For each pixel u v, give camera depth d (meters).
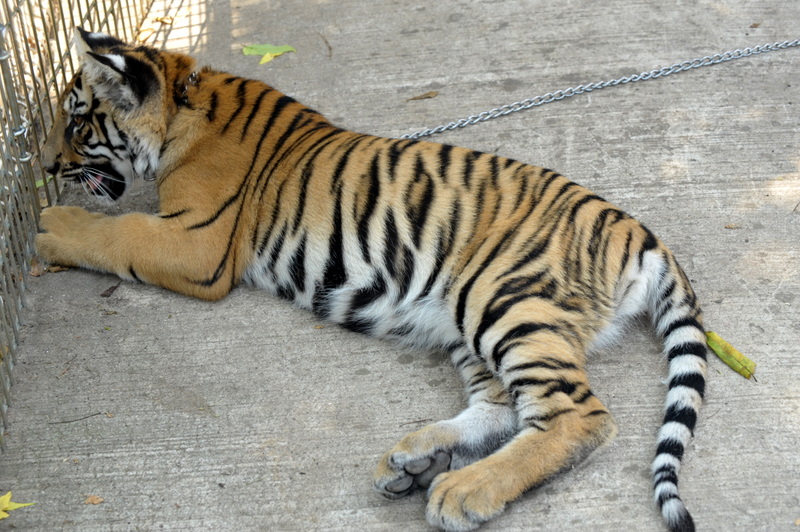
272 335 3.96
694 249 4.30
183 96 4.26
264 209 4.06
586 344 3.55
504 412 3.46
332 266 3.90
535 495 3.20
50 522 3.18
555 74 5.61
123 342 3.92
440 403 3.62
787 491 3.18
